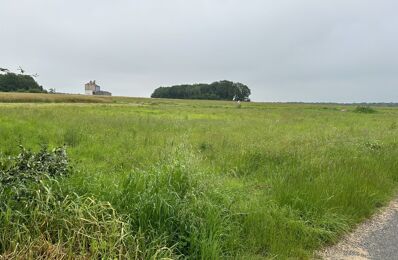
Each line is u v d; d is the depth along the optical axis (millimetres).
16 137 11055
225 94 152500
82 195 4039
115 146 11000
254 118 28844
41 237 3322
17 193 3553
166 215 4043
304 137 13492
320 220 5008
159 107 48312
